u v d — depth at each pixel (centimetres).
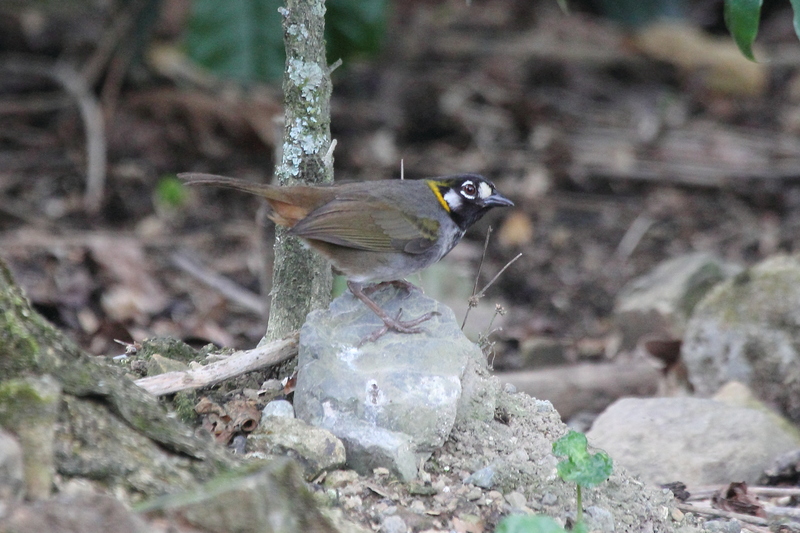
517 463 692
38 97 2012
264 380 775
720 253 1716
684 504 775
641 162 2042
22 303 575
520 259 1686
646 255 1711
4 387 528
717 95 2408
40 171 1772
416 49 2478
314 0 789
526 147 2088
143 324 1261
